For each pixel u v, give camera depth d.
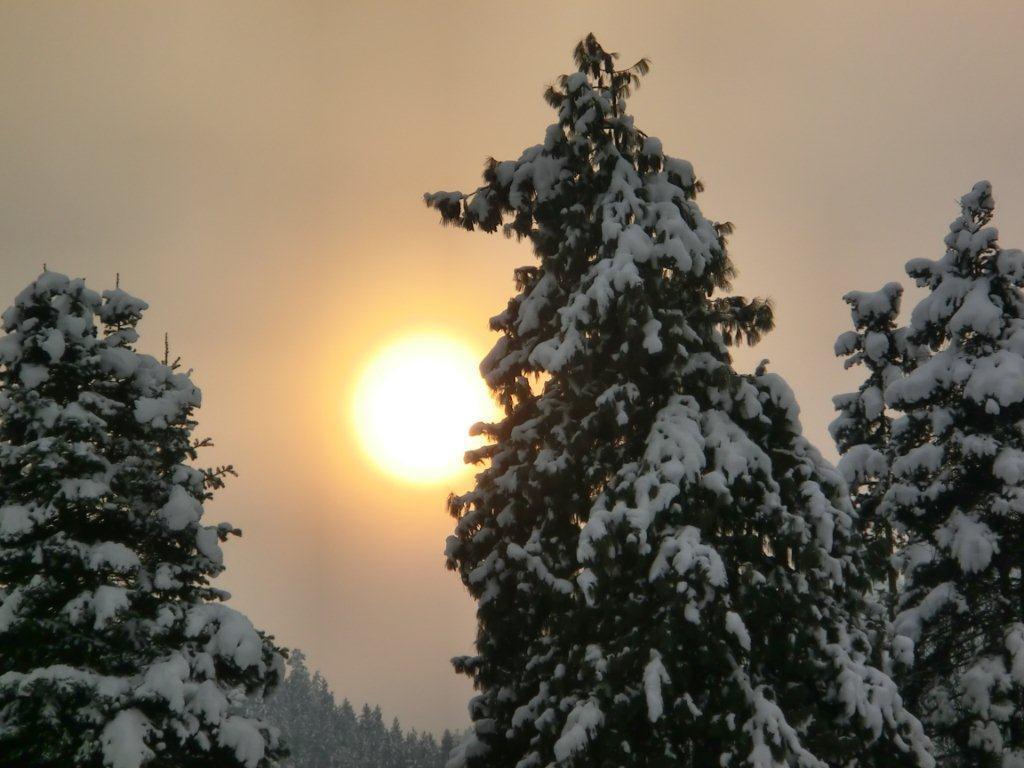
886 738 14.05
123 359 17.67
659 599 14.00
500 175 18.45
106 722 14.62
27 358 17.17
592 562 13.91
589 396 16.36
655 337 14.98
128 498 17.14
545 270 18.09
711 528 14.53
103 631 15.70
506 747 16.61
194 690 15.48
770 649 14.18
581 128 17.06
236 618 16.69
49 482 15.84
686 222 16.86
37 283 17.42
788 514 14.44
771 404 16.14
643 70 18.44
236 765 16.38
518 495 17.28
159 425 17.16
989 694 18.88
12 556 15.48
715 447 14.91
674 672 13.51
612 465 15.89
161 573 16.52
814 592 14.55
